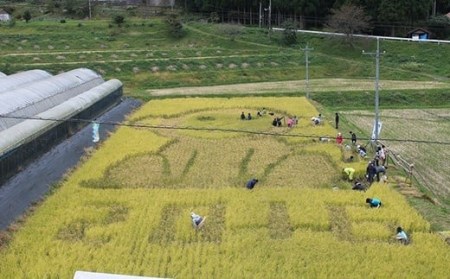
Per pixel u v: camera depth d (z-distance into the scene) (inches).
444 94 2664.9
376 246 931.3
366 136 1803.6
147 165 1425.9
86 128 1782.7
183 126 1844.2
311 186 1272.1
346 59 3535.9
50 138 1504.7
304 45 3799.2
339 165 1408.7
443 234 991.6
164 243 944.3
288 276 824.9
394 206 1104.8
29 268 837.2
